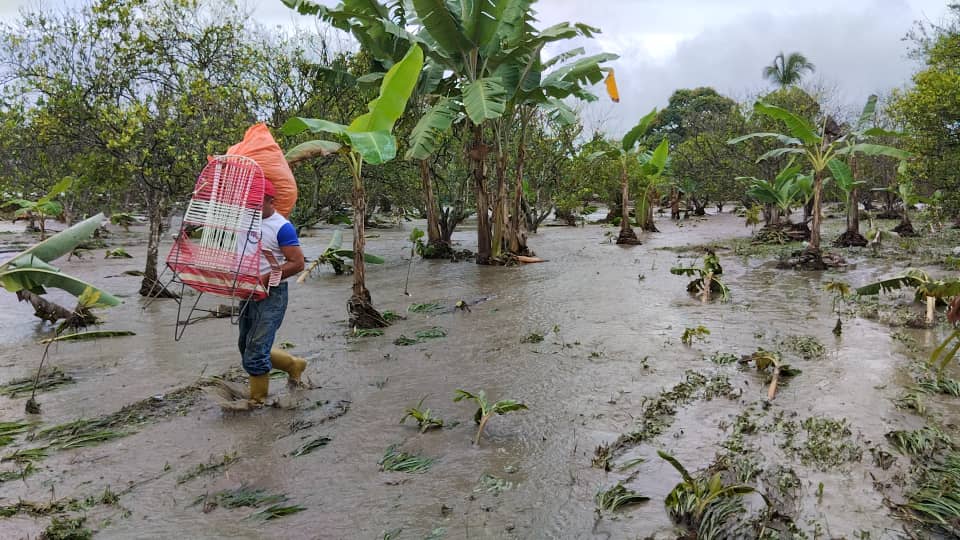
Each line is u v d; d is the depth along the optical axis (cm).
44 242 768
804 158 2103
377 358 638
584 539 304
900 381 529
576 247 1716
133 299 1000
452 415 474
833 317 782
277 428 456
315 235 2116
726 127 2680
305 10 1140
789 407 474
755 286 1037
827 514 322
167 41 1088
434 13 1093
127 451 421
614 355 623
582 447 410
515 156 1922
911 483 351
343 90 1549
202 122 1049
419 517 329
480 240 1396
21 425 469
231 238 454
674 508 322
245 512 339
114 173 1032
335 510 339
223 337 733
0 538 318
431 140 1010
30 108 1027
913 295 904
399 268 1355
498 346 671
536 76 1330
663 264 1316
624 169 1766
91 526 327
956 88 1114
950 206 1242
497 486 359
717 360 594
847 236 1620
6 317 880
